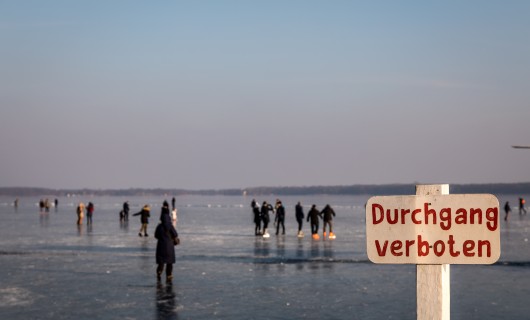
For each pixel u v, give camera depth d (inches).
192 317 510.3
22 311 542.0
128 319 505.7
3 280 732.0
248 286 673.6
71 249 1134.4
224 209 4463.6
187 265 869.2
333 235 1365.7
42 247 1177.4
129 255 1021.2
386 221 130.4
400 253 129.5
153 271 809.5
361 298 591.2
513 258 901.2
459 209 127.0
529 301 562.9
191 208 4852.4
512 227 1749.5
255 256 975.6
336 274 764.6
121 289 661.3
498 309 524.4
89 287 676.1
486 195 125.9
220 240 1332.4
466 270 783.7
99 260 945.5
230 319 498.6
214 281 713.0
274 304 563.8
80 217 1978.3
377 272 780.6
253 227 1883.6
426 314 129.4
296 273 776.3
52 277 756.6
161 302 581.3
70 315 523.2
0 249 1130.7
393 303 563.2
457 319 483.8
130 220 2491.4
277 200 1483.8
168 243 708.7
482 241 125.8
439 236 128.0
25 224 2106.3
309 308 542.3
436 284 129.0
